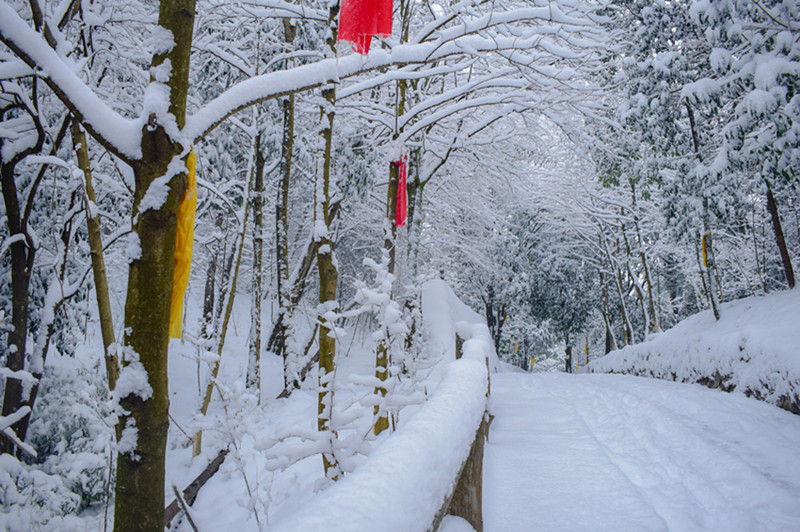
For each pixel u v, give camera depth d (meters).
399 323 2.79
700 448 3.86
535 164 12.03
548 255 21.94
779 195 10.00
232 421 3.24
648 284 15.92
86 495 4.23
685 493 3.18
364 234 16.48
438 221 14.88
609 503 3.06
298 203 17.11
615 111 9.45
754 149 6.70
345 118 9.45
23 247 4.05
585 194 16.30
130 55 6.38
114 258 9.53
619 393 6.74
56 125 5.08
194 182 2.12
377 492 1.03
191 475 4.71
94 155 5.81
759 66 6.13
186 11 1.96
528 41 6.28
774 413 4.80
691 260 15.82
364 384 2.62
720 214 8.20
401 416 4.63
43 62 1.79
